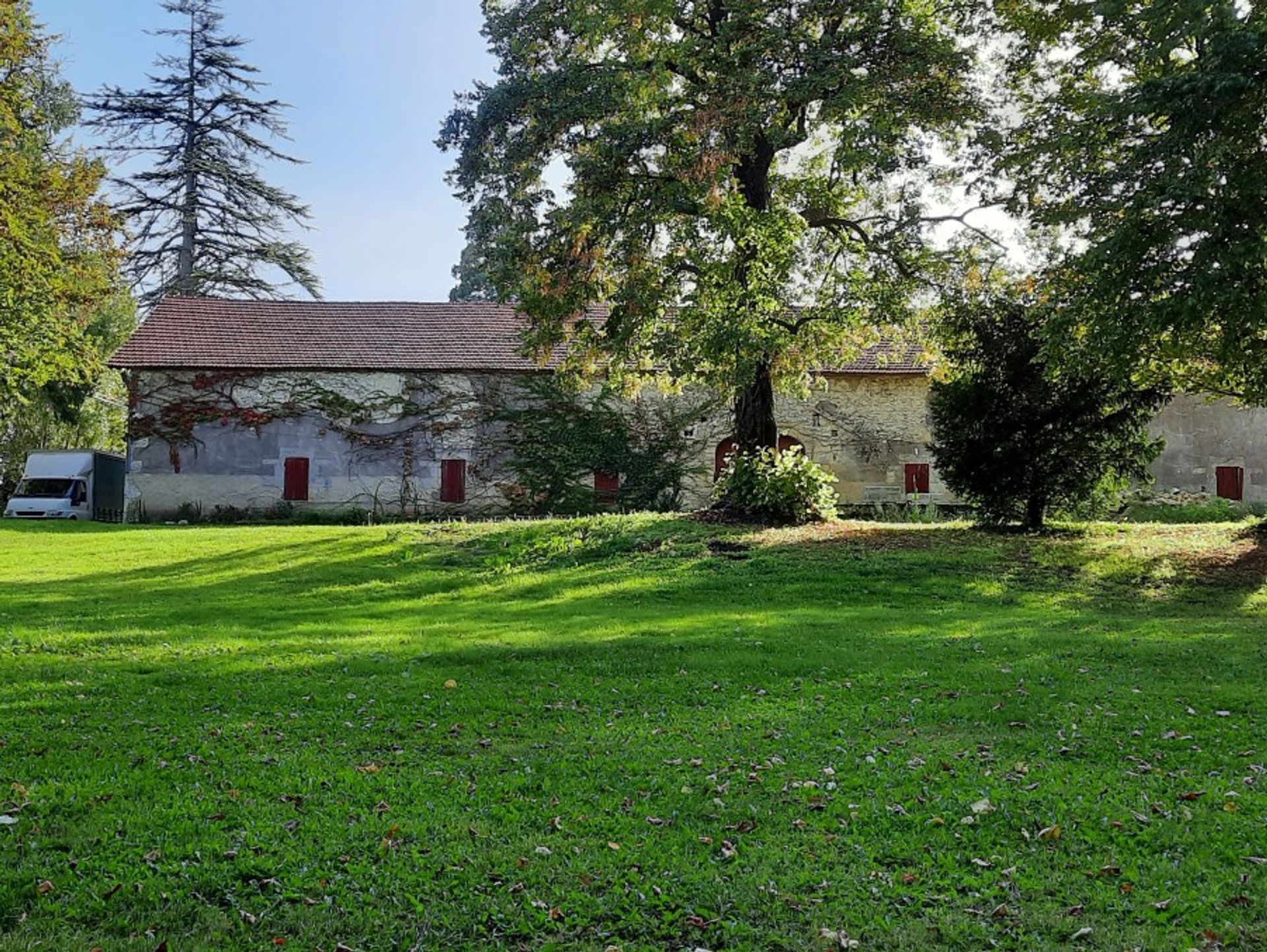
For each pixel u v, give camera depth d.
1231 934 4.11
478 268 21.41
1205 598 15.31
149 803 5.65
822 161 22.47
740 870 4.80
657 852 4.98
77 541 22.03
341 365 30.05
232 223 43.56
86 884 4.54
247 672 9.34
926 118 18.97
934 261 20.70
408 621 13.07
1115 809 5.54
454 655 10.05
